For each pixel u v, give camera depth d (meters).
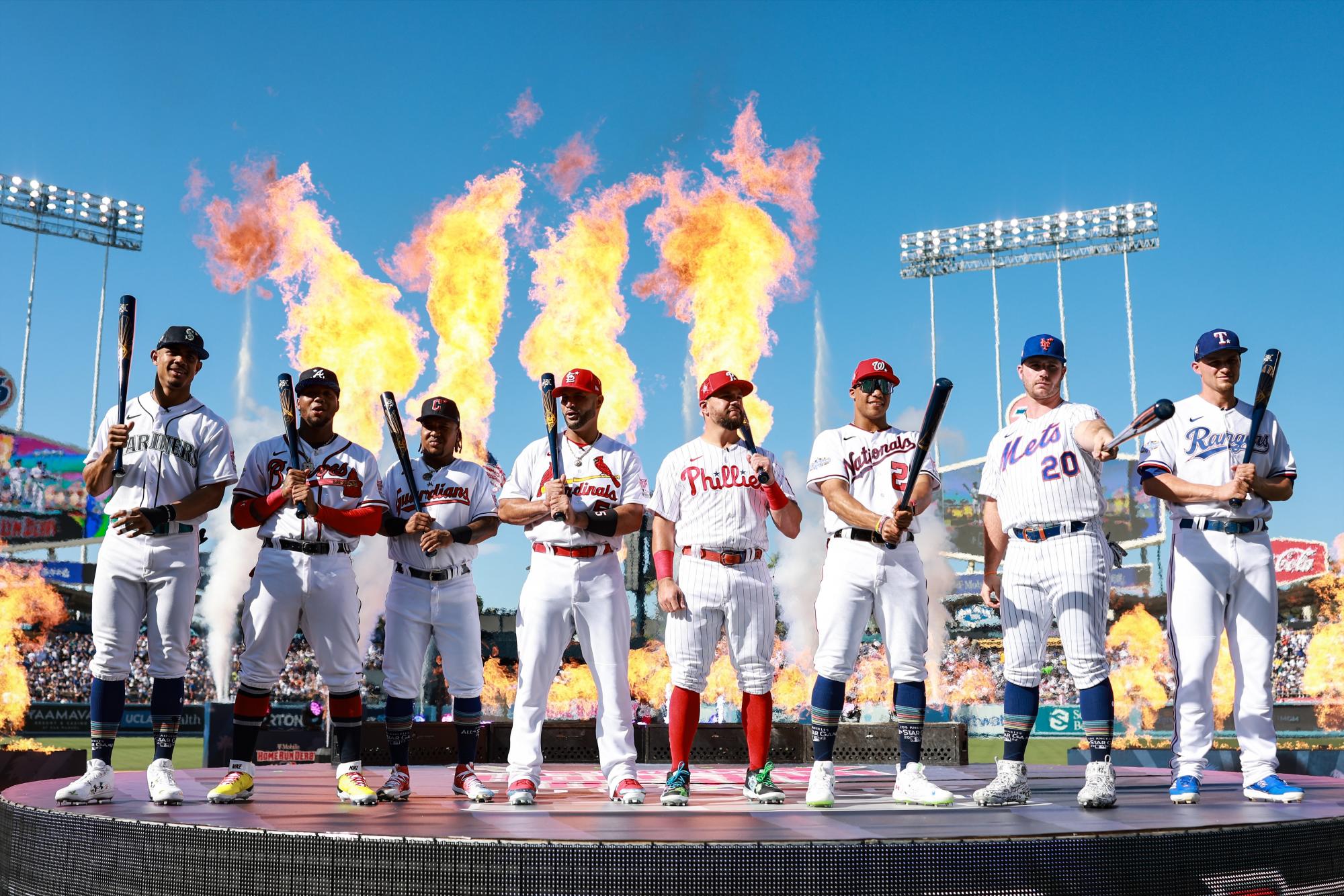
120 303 5.14
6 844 4.87
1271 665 5.37
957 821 4.21
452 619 5.84
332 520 5.37
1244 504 5.43
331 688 5.38
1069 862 3.66
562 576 5.36
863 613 5.24
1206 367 5.60
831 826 4.02
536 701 5.35
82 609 33.75
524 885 3.52
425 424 5.97
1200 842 3.86
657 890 3.48
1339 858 4.29
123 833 4.17
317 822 4.12
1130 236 38.47
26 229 35.44
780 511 5.44
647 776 7.87
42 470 31.52
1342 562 33.31
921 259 41.19
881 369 5.44
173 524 5.11
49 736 31.47
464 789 5.71
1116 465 33.25
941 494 35.19
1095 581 5.10
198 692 31.88
